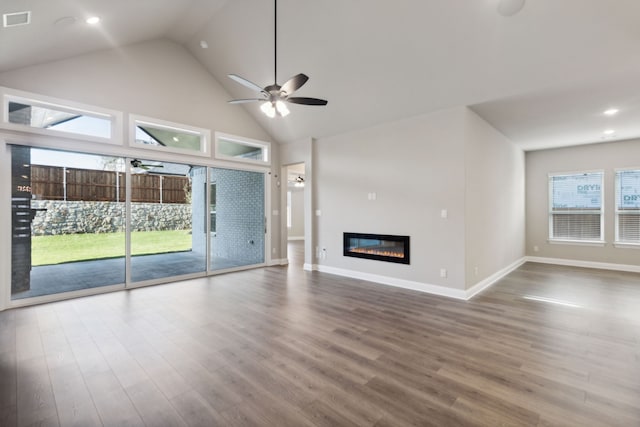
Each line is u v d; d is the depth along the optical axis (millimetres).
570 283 5035
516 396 1975
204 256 5703
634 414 1788
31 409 1837
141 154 4719
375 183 5152
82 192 4391
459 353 2576
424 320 3352
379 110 4766
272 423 1732
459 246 4219
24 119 3781
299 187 11914
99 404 1894
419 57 3732
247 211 6820
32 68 3779
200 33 4840
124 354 2547
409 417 1780
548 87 3670
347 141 5566
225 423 1730
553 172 6895
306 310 3676
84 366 2352
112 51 4449
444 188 4355
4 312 3568
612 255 6203
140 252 5379
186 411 1833
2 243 3643
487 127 4961
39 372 2262
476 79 3752
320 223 6047
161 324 3211
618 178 6164
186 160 5262
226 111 5840
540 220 7098
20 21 2721
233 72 5285
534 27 3006
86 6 2971
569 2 2725
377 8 3398
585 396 1970
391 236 4934
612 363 2398
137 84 4691
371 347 2691
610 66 3213
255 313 3562
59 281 4344
